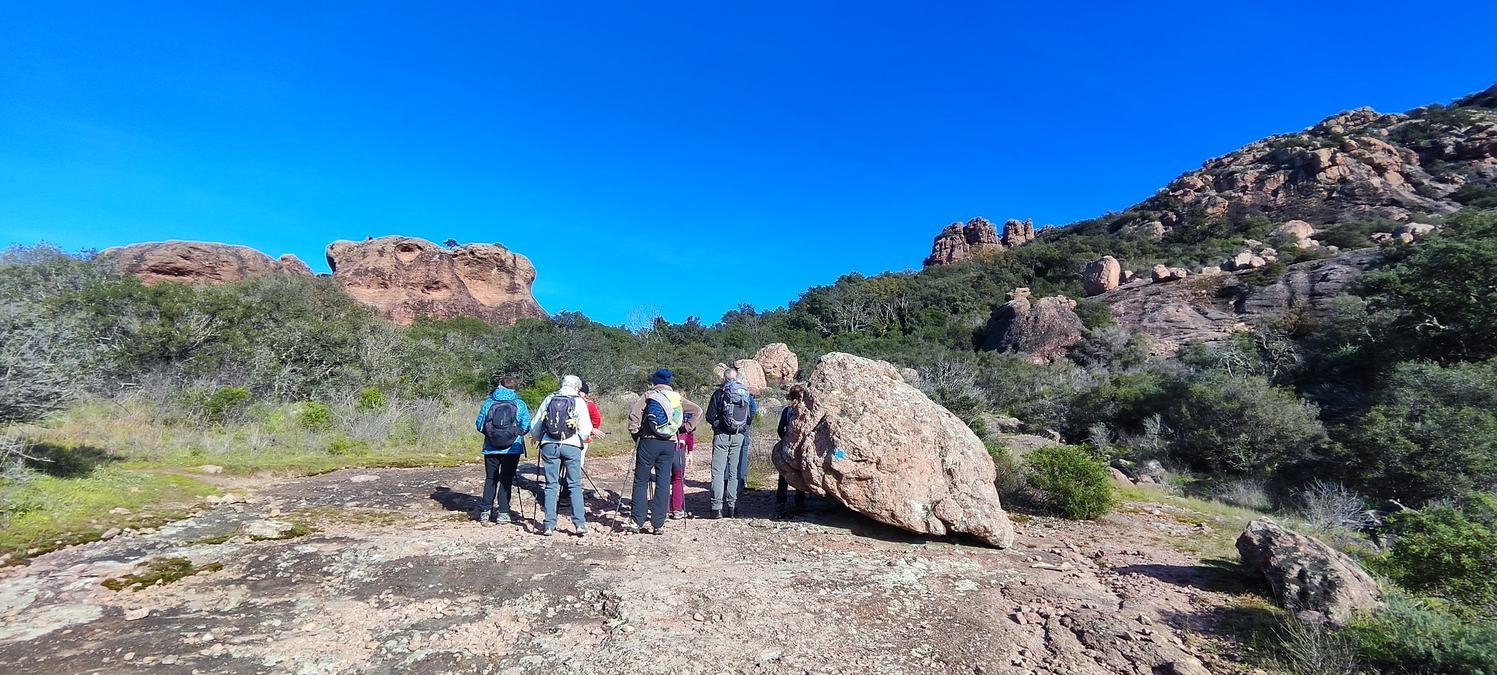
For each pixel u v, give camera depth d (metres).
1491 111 62.66
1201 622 4.20
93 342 9.83
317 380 14.70
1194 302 38.91
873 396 6.50
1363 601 4.08
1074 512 7.53
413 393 15.27
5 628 3.29
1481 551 4.33
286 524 5.53
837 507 7.23
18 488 5.10
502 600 4.07
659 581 4.50
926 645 3.71
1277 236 50.22
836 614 4.09
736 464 6.86
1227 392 14.98
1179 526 7.50
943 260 92.56
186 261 34.62
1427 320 18.72
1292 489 12.37
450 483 7.79
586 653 3.39
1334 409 17.44
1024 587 4.81
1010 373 27.50
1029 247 72.25
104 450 7.12
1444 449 10.81
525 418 6.19
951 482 6.09
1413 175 56.38
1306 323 30.20
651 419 5.91
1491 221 20.72
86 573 4.07
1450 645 3.23
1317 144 64.56
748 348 41.41
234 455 8.23
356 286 46.66
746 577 4.70
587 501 7.32
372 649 3.35
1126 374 26.22
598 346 22.98
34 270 13.27
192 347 12.93
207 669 3.04
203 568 4.36
